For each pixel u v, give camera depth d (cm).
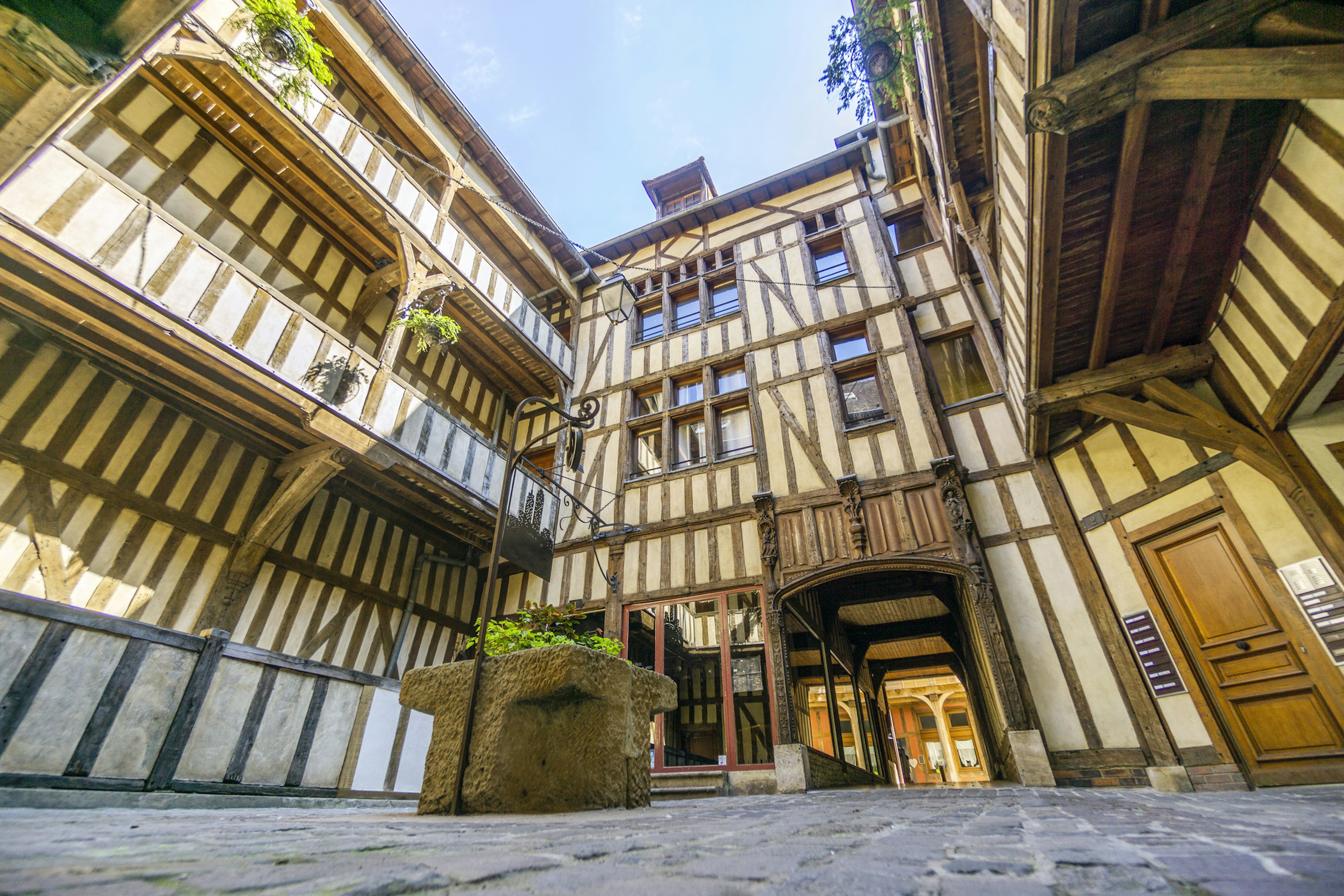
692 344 1091
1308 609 461
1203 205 404
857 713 1036
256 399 648
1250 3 262
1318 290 387
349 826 161
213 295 598
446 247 919
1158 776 527
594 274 1278
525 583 994
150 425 664
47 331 593
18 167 267
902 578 927
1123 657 588
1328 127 339
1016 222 468
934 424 796
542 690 240
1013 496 721
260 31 607
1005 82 386
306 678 457
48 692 327
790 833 149
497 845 114
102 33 234
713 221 1223
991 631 642
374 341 945
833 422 872
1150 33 277
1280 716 475
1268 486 493
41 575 557
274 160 784
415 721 534
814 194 1130
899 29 502
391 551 898
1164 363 531
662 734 768
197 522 682
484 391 1159
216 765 393
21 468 562
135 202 550
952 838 136
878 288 956
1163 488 573
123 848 97
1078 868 90
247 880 71
